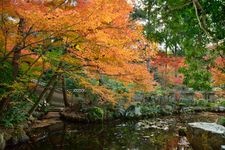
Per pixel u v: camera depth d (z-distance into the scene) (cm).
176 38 719
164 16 668
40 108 1803
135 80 1334
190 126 1082
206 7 600
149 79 1401
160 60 1848
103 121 1839
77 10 771
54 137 1334
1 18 823
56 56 990
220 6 590
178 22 668
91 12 746
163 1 659
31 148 1128
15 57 981
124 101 2075
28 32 834
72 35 838
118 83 1741
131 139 1361
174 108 2539
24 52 1022
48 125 1553
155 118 2125
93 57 941
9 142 1109
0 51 938
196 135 1024
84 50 920
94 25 770
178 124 1845
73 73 1105
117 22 844
